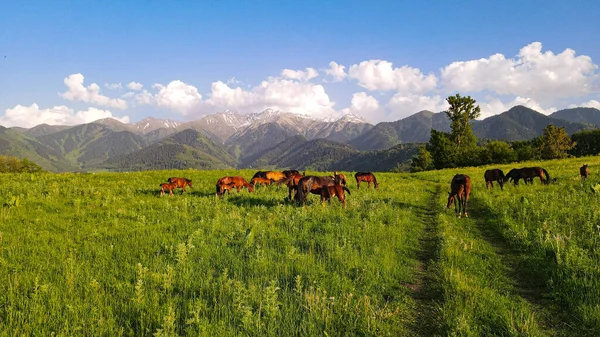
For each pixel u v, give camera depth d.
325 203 16.34
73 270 8.30
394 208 16.66
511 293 7.71
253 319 6.21
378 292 7.61
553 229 11.32
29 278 7.84
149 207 16.00
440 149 80.69
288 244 10.52
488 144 76.50
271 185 23.66
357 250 10.06
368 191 22.80
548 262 8.97
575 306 6.67
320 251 10.19
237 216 13.92
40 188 19.92
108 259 9.25
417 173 40.00
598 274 7.81
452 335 5.73
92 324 5.93
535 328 5.94
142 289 7.09
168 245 10.43
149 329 5.84
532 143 86.00
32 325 5.97
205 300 6.84
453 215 15.40
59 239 10.81
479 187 23.92
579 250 9.23
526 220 13.08
